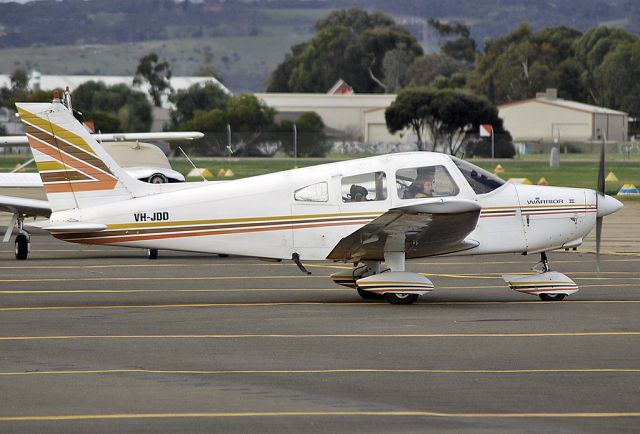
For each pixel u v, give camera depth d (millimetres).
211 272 58875
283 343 37094
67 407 28281
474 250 48031
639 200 111750
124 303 47000
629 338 37781
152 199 47781
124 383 30984
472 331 39312
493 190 48250
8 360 34219
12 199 63781
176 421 27016
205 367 33156
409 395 29578
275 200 47281
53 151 47781
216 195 47500
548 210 48719
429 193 47375
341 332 39250
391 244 46250
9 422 26844
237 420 27094
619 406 28391
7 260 65625
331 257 47219
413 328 40031
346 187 47156
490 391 29984
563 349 35812
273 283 53875
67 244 76688
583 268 59562
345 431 26203
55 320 42250
